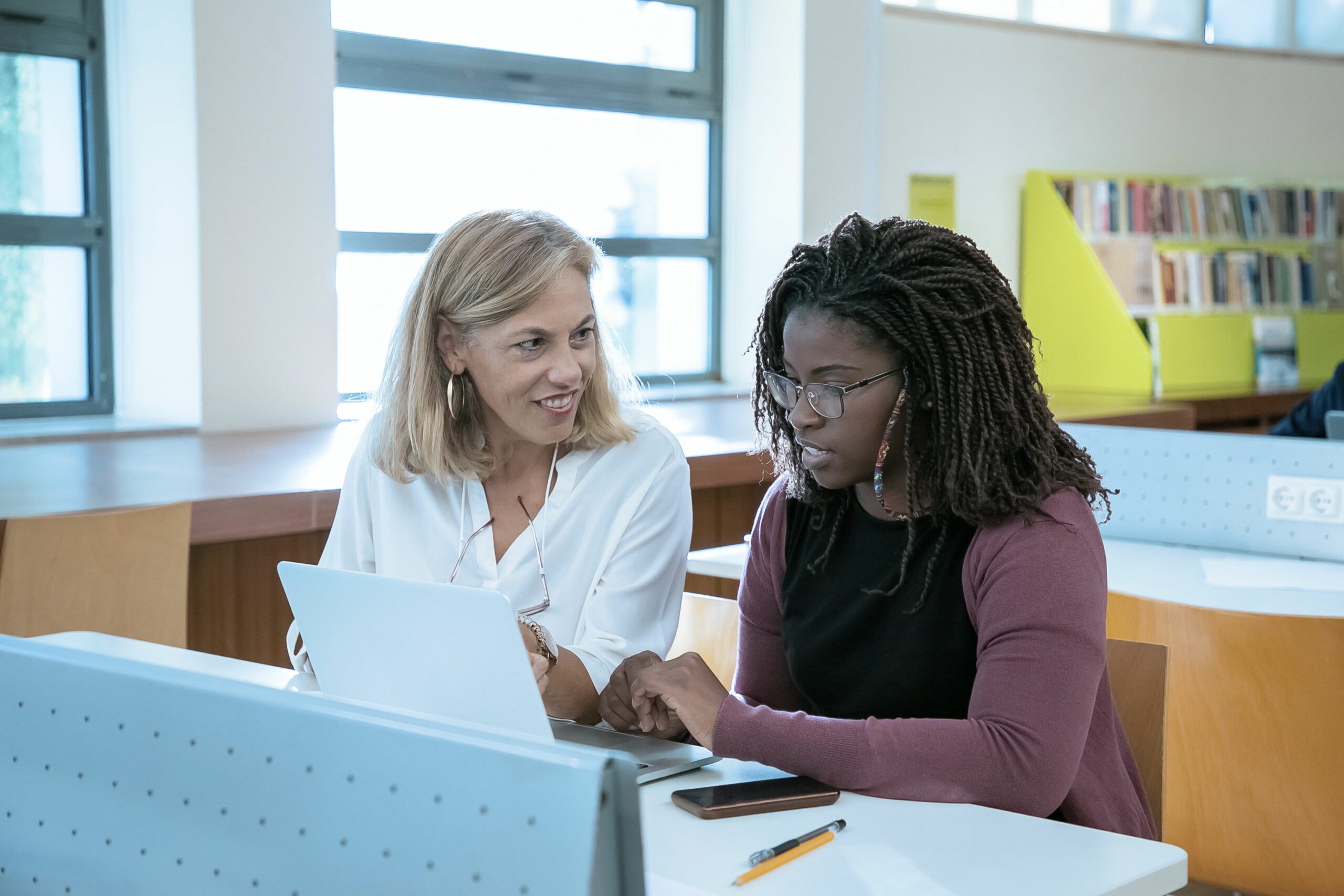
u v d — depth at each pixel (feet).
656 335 17.20
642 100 16.61
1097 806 4.04
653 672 4.11
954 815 3.61
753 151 17.12
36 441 11.55
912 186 17.58
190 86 11.95
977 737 3.74
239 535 8.79
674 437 5.64
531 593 5.33
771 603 4.79
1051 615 3.82
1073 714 3.76
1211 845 6.15
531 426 5.08
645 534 5.38
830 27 16.63
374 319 14.61
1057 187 18.15
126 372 12.93
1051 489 4.07
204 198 12.09
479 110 15.28
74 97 12.67
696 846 3.36
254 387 12.57
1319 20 20.94
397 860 2.27
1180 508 8.46
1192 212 18.97
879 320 4.01
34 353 12.73
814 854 3.31
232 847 2.53
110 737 2.76
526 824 2.11
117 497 8.63
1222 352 18.40
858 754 3.74
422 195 14.93
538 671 4.43
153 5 12.14
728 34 17.13
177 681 2.65
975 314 4.01
